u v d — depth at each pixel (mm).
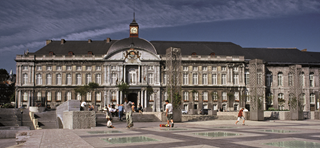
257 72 32688
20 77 73188
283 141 11859
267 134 14562
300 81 35781
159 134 14477
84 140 11883
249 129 17984
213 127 20047
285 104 78062
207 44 82812
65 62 74125
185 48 79562
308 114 38219
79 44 79375
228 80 76312
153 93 73562
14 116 39000
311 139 12555
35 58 73812
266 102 75875
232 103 74438
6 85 131250
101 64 74250
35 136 13188
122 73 73312
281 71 79188
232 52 80125
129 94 77750
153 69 74312
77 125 21672
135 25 80312
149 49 74688
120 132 15641
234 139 12414
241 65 76688
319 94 43438
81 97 73375
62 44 79188
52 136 13180
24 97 72938
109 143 11188
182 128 18844
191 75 75812
